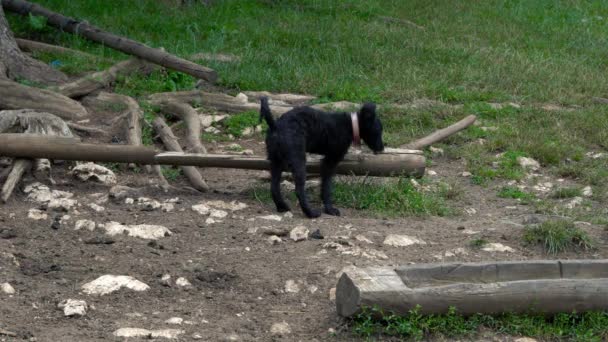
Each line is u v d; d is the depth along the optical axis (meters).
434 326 5.64
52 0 15.95
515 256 7.22
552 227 7.56
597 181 10.25
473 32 17.89
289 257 6.91
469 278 5.99
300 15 17.75
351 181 9.17
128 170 9.37
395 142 11.14
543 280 5.79
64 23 13.91
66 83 11.70
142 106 11.28
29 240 7.05
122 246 7.03
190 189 8.90
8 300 5.90
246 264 6.76
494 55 15.77
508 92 13.84
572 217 8.59
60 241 7.07
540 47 17.17
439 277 5.94
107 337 5.43
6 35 11.69
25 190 8.34
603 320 5.87
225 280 6.46
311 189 9.02
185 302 6.09
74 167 9.00
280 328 5.70
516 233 7.76
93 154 8.63
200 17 16.58
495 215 8.77
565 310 5.83
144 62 12.65
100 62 12.76
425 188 9.48
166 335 5.48
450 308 5.64
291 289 6.34
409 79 13.77
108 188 8.75
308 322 5.86
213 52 14.46
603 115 12.75
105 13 15.86
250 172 9.86
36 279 6.31
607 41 18.03
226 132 11.25
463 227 7.98
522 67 15.01
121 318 5.77
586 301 5.82
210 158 8.63
